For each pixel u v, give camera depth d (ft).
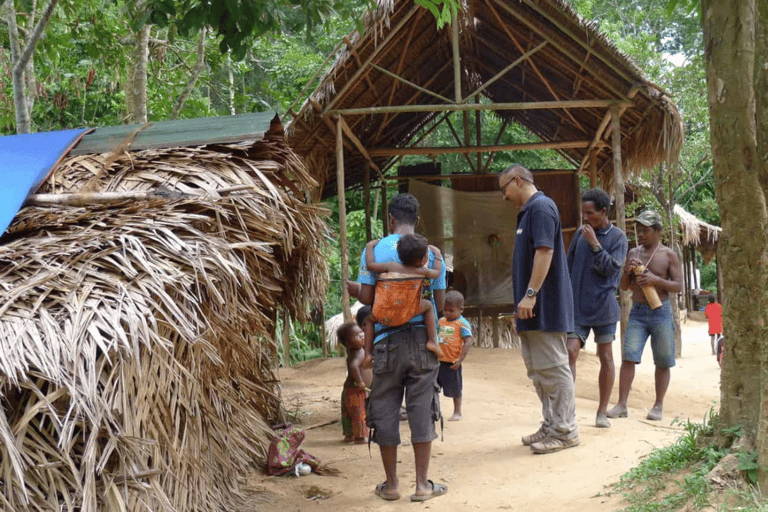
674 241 53.26
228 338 13.17
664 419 21.26
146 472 10.00
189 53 41.11
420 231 42.14
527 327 16.06
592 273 18.93
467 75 38.40
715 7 12.23
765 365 10.86
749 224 11.82
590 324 18.75
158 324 10.54
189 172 12.87
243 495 13.84
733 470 11.08
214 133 14.16
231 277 11.69
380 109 29.78
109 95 43.80
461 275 42.06
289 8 20.58
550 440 16.07
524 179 16.31
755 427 11.59
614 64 28.96
